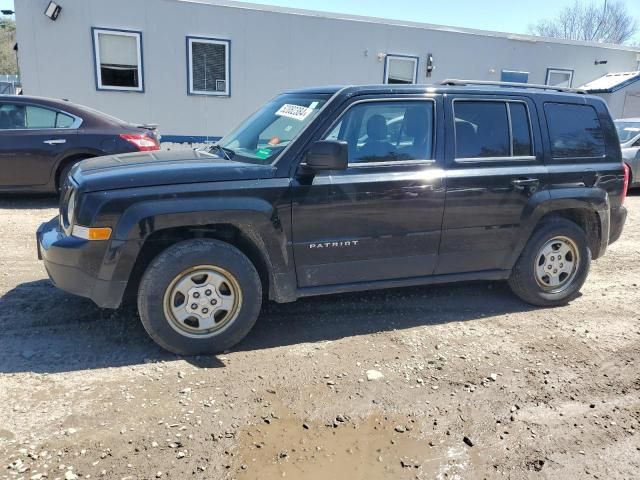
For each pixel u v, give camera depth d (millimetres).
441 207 4020
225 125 13391
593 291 5188
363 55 14195
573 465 2635
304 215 3627
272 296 3740
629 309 4723
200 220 3373
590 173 4566
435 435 2824
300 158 3633
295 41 13461
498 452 2711
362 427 2865
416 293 4883
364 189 3746
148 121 12734
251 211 3449
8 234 6180
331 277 3861
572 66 16875
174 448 2607
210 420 2846
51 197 8523
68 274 3369
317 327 4082
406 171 3908
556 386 3359
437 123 4035
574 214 4805
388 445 2729
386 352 3713
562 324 4332
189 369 3369
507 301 4793
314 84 13891
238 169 3521
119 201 3258
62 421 2756
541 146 4398
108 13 11875
